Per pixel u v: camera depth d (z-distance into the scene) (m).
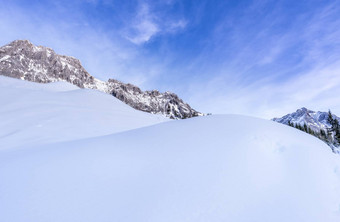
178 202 3.01
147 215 2.70
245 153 4.66
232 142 5.24
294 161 4.61
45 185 3.43
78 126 11.81
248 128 6.29
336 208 3.38
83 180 3.61
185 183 3.51
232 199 3.18
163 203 2.96
